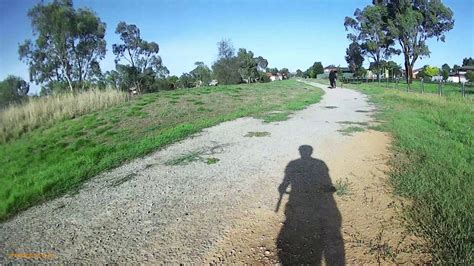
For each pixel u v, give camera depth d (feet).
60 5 132.87
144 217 15.42
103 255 12.57
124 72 183.62
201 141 30.01
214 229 14.08
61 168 23.13
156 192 18.33
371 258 11.77
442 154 22.36
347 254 12.07
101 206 16.84
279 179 19.53
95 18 141.90
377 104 55.42
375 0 145.89
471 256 11.15
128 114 48.83
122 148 28.19
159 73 201.36
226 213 15.47
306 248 12.55
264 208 15.85
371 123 36.55
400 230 13.35
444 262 11.10
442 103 50.67
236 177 20.13
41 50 138.10
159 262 12.00
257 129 34.65
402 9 137.59
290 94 77.46
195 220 14.90
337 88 103.50
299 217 14.85
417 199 15.69
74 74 145.18
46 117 49.80
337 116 42.32
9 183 21.25
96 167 22.98
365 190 17.40
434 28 139.03
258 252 12.41
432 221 13.60
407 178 18.25
